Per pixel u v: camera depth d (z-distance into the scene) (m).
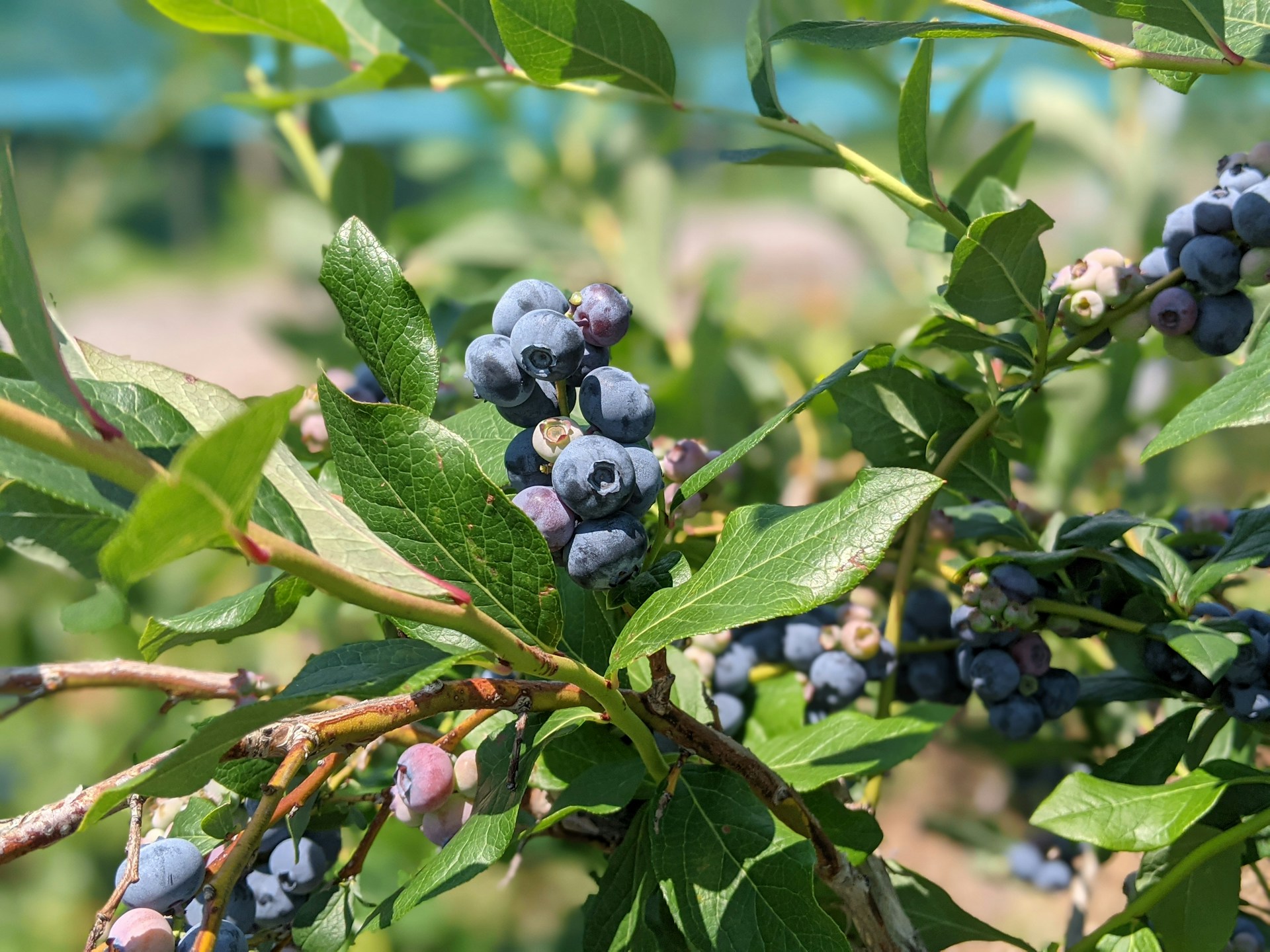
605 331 0.24
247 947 0.25
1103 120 0.68
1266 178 0.32
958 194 0.48
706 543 0.36
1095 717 0.48
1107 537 0.33
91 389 0.21
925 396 0.37
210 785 0.31
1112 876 0.66
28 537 0.23
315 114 0.62
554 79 0.37
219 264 2.77
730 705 0.38
